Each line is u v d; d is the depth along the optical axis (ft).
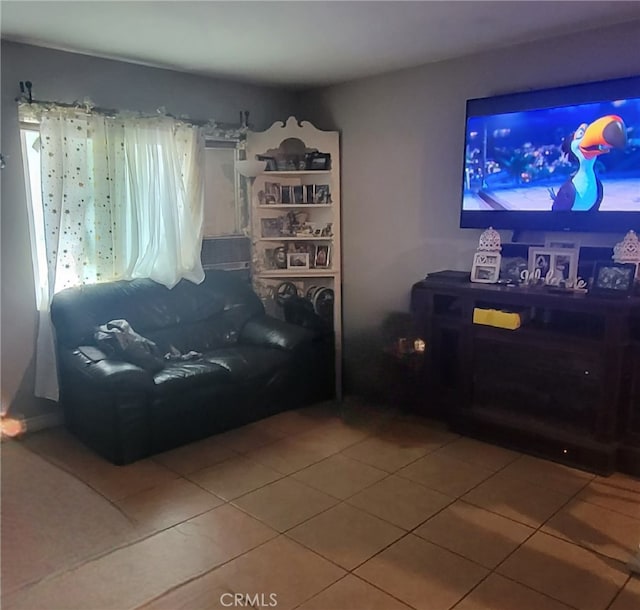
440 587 7.29
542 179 11.18
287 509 9.14
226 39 10.96
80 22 9.95
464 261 12.91
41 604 7.04
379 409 13.47
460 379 11.85
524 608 6.91
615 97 10.16
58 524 8.77
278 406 13.21
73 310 11.82
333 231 15.10
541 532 8.46
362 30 10.44
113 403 10.50
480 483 9.93
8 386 12.07
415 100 13.25
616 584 7.33
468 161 12.12
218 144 14.66
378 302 14.75
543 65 11.20
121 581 7.44
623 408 10.03
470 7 9.30
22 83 11.30
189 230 13.80
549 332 10.44
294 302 14.76
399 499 9.43
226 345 13.88
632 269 9.99
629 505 9.20
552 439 10.65
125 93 12.77
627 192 10.21
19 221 11.73
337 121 15.05
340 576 7.50
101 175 12.34
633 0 9.11
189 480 10.14
